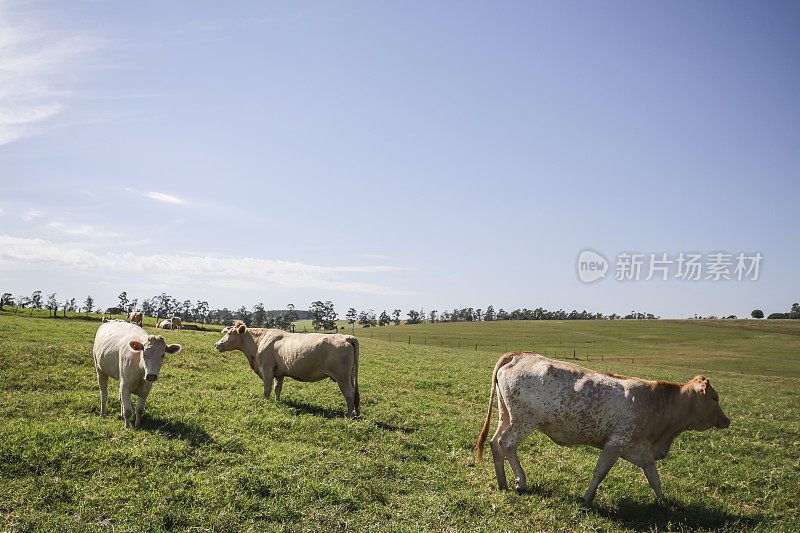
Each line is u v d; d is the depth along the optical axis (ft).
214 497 26.09
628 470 37.93
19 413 38.50
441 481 31.81
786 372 204.03
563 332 485.15
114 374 39.29
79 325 112.68
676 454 44.21
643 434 30.42
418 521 25.96
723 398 84.33
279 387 51.37
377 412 49.34
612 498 30.99
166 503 25.39
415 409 52.60
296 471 29.78
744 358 273.54
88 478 27.66
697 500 31.55
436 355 124.67
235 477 28.30
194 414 40.93
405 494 29.55
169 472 28.73
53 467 28.17
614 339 413.18
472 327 559.79
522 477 31.01
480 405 59.98
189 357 71.72
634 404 30.19
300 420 41.70
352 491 28.37
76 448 30.50
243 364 72.59
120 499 25.57
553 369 30.96
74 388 49.08
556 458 38.65
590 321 650.02
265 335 52.19
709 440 49.83
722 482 36.65
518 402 31.07
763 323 561.43
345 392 47.29
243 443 34.35
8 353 58.70
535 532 25.71
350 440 38.01
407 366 90.02
